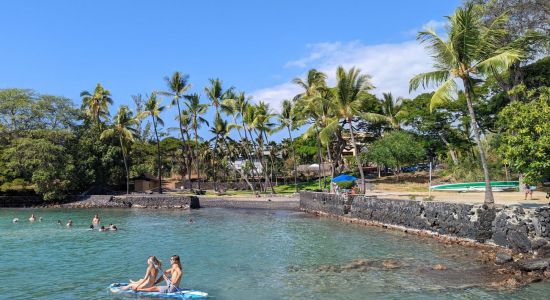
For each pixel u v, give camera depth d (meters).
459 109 62.59
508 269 18.62
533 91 22.92
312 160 101.00
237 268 20.73
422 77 27.38
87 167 68.00
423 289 16.36
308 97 59.44
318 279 18.33
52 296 16.22
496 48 27.80
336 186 48.81
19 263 22.25
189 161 86.06
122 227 37.84
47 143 61.12
